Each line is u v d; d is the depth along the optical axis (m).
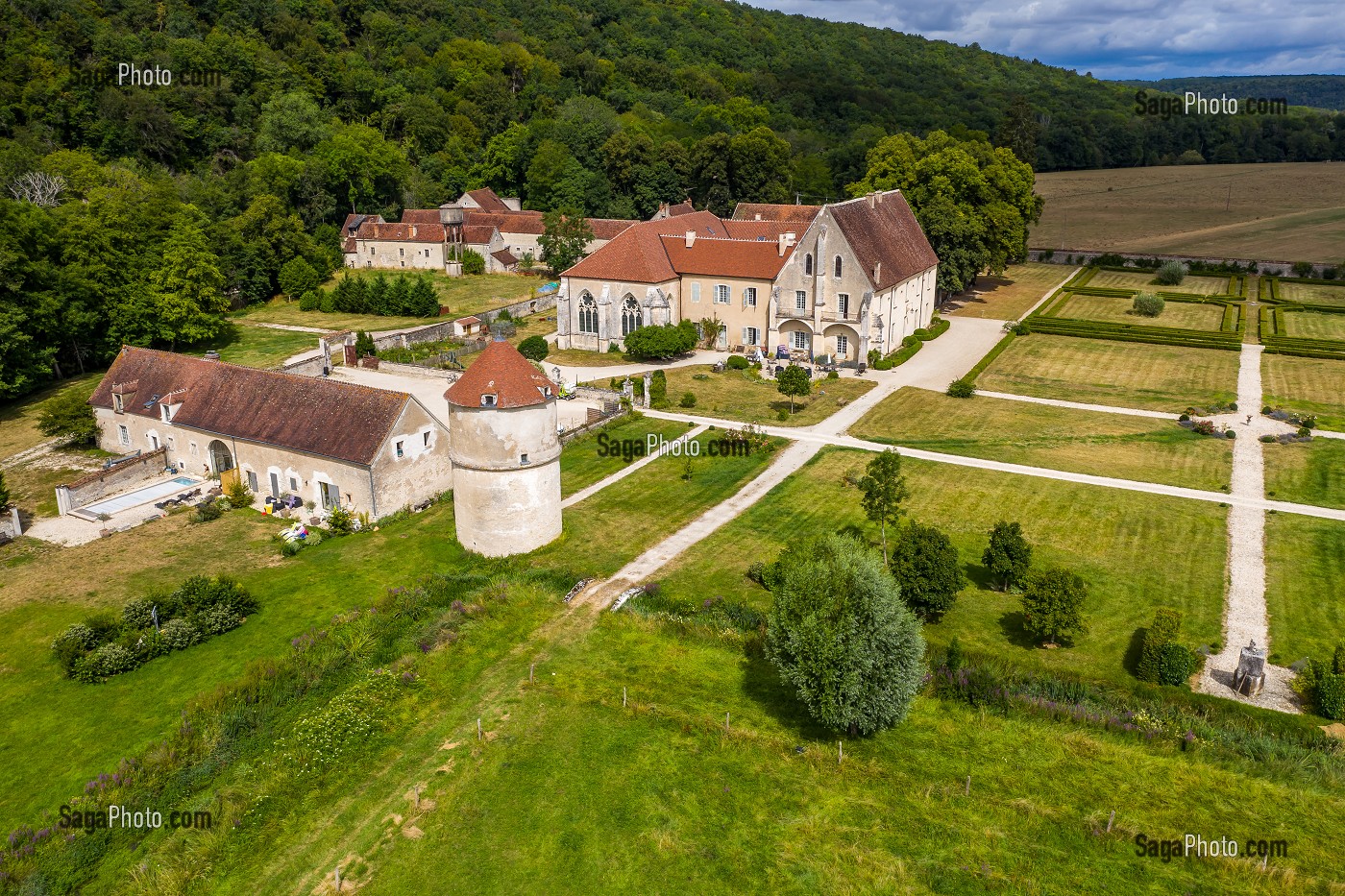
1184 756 41.88
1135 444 79.50
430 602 54.78
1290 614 52.78
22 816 38.88
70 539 65.31
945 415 87.44
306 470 68.25
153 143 154.25
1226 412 86.56
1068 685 46.00
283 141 166.38
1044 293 142.75
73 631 49.56
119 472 73.12
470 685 47.78
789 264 102.44
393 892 35.53
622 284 107.19
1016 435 81.94
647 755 42.66
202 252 112.06
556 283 144.25
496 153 192.38
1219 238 191.12
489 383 58.53
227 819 38.53
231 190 148.50
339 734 43.12
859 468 74.88
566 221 142.50
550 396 60.53
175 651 50.66
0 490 65.50
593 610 54.47
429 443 70.00
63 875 35.59
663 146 173.25
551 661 49.72
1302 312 126.06
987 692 45.47
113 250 106.31
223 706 44.69
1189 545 61.00
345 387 69.44
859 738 43.69
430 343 111.00
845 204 104.50
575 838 38.03
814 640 42.00
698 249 109.81
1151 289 142.88
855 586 42.91
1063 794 39.94
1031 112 180.88
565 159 183.25
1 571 60.38
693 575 58.16
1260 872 35.69
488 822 38.84
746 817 39.03
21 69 146.62
